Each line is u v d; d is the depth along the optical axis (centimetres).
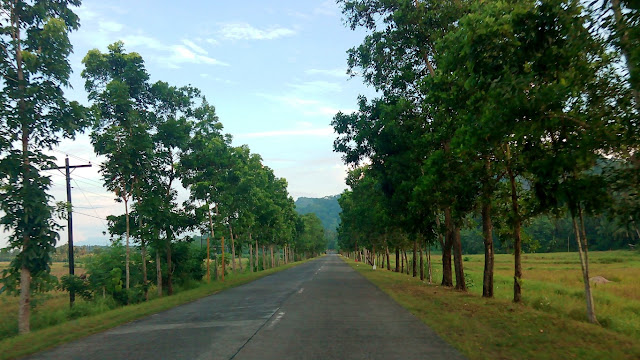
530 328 880
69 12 1836
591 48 756
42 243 1684
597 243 8888
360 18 2098
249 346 752
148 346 764
